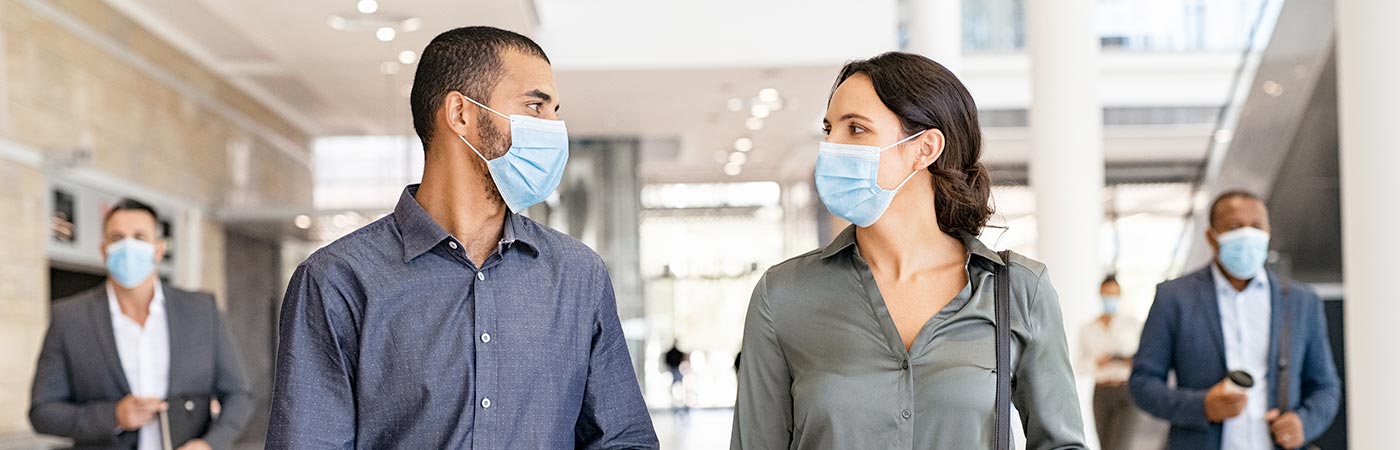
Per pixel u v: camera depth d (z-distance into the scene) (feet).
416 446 7.64
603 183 54.95
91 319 15.97
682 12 41.47
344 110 38.40
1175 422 14.12
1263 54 30.86
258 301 36.70
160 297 16.34
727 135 54.65
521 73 7.91
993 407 8.11
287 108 37.81
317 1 32.35
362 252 7.89
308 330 7.77
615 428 8.40
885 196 8.36
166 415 15.33
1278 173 30.45
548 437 7.90
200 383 16.25
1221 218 14.10
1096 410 24.54
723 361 78.13
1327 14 27.63
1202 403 13.74
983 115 49.85
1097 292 27.30
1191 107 50.98
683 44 41.45
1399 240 13.24
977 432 8.09
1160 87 51.01
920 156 8.43
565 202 54.65
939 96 8.40
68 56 28.66
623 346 8.56
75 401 15.99
